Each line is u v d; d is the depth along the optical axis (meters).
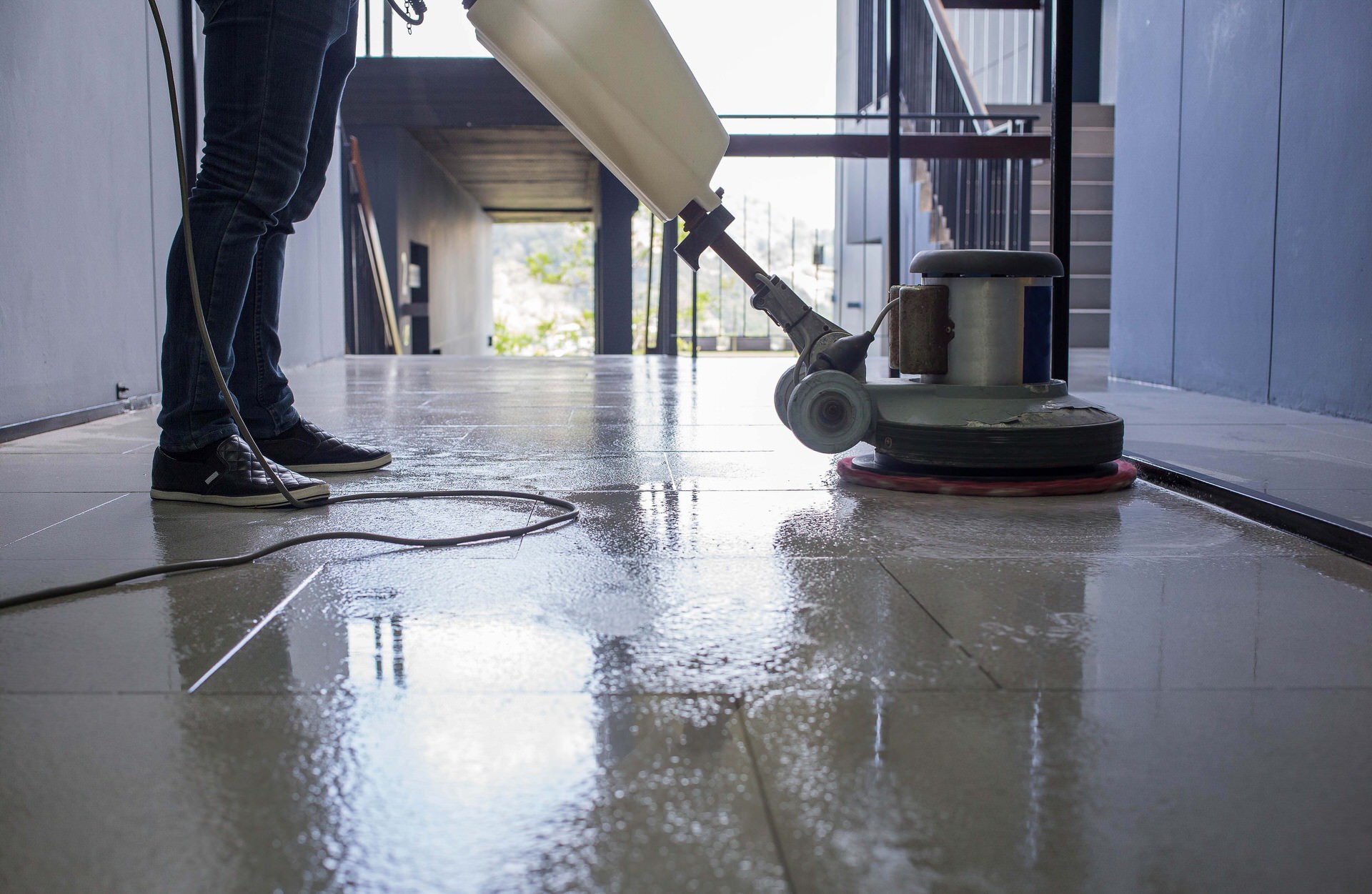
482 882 0.53
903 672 0.82
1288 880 0.53
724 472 1.78
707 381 3.85
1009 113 7.38
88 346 2.66
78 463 1.91
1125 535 1.30
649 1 1.52
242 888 0.52
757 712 0.74
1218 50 3.24
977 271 1.62
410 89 8.12
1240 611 0.99
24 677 0.81
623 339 9.95
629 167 1.60
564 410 2.78
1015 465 1.57
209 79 1.47
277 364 1.80
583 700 0.76
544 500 1.51
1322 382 2.75
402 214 8.60
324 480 1.70
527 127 8.38
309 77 1.49
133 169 2.93
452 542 1.25
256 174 1.49
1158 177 3.64
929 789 0.62
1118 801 0.61
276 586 1.07
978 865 0.54
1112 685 0.79
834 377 1.62
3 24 2.25
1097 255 6.97
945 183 7.18
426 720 0.73
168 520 1.40
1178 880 0.53
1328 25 2.70
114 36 2.80
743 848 0.56
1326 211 2.72
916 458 1.61
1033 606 1.00
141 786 0.63
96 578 1.10
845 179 10.86
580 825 0.58
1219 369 3.27
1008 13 9.45
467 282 13.77
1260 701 0.76
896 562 1.17
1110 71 8.68
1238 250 3.15
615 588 1.06
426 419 2.60
